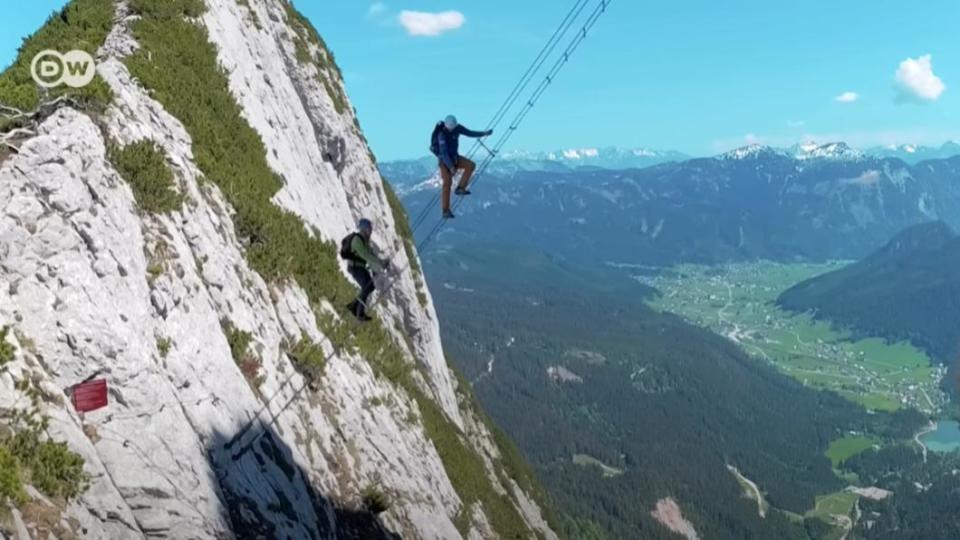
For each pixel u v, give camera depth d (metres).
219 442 22.67
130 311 21.41
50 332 19.38
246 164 38.22
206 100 37.81
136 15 37.81
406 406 42.94
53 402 18.50
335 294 38.62
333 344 36.06
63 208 20.72
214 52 41.44
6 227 19.53
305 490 26.06
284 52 59.19
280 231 36.31
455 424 68.44
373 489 30.34
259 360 27.61
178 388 22.20
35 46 30.80
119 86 28.06
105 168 23.02
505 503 57.72
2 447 16.78
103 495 18.20
